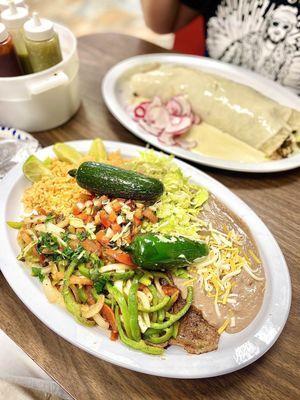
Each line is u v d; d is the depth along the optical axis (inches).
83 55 20.8
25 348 10.7
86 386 10.1
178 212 12.4
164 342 10.6
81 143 15.2
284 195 14.8
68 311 10.8
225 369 9.7
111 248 11.6
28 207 13.4
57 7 42.1
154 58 20.3
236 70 19.7
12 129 16.0
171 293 11.2
